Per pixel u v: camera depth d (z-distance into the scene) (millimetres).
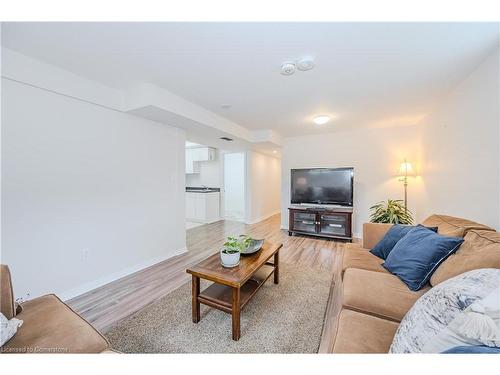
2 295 1028
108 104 2301
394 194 3812
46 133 1877
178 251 3236
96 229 2246
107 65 1856
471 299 733
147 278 2438
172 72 1964
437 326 756
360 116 3203
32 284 1808
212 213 5664
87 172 2168
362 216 4055
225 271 1611
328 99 2568
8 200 1685
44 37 1474
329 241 3836
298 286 2199
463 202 2049
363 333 964
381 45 1545
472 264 1107
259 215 5922
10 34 1439
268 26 1351
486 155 1693
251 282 1901
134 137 2602
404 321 888
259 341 1449
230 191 6922
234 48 1593
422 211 3312
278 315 1724
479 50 1595
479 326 652
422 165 3312
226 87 2260
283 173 4805
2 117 1644
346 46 1561
